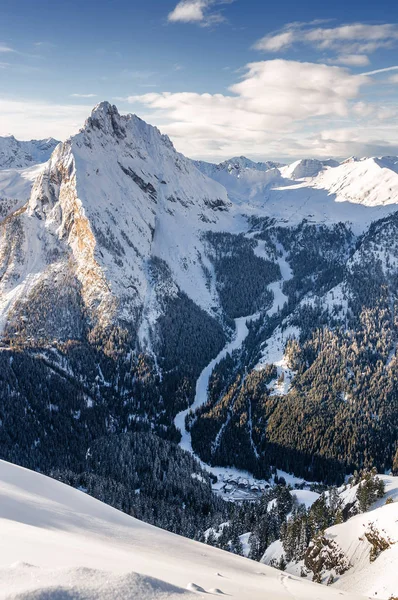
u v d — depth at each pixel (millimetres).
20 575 14812
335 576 79812
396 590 59812
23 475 51906
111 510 50625
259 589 26797
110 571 15805
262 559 125812
